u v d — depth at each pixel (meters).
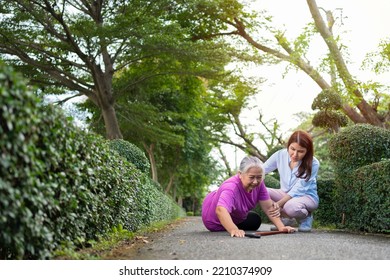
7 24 13.55
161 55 15.25
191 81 19.66
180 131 22.52
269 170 6.86
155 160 24.55
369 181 6.71
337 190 7.82
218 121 27.00
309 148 6.32
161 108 21.52
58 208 3.42
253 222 5.97
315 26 16.69
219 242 4.48
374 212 6.58
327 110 13.64
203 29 19.58
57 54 14.87
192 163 25.69
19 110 2.79
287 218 6.71
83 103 18.89
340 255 3.79
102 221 5.18
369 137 7.57
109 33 12.93
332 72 15.87
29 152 2.93
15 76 2.73
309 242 4.60
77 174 3.89
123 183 5.99
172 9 16.00
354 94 15.94
